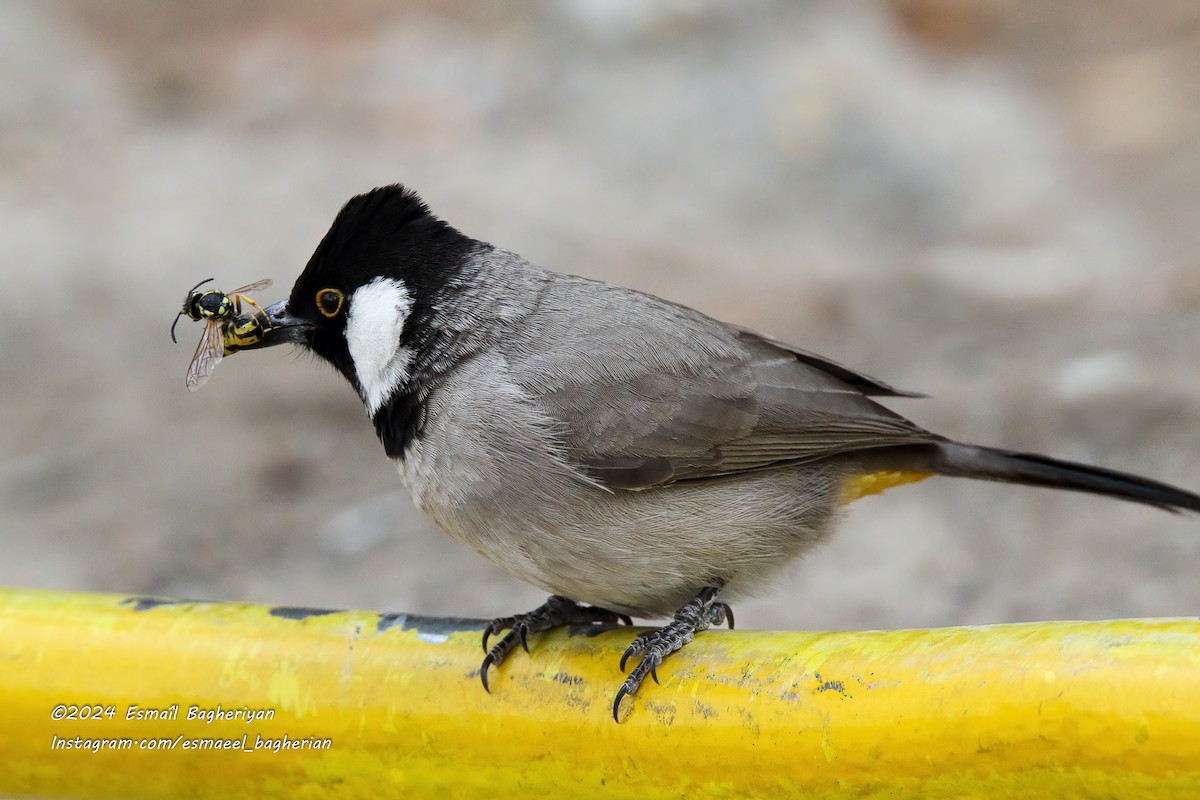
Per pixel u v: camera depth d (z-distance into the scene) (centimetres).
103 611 571
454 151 1873
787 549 696
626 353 669
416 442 653
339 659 543
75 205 1797
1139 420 1133
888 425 710
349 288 665
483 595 1029
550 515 643
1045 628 459
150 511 1197
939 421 1185
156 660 555
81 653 562
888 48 2050
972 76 2036
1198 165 1769
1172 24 2136
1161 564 953
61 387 1442
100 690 559
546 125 1925
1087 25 2166
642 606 684
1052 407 1177
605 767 521
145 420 1377
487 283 673
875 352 1391
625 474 648
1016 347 1345
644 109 1936
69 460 1297
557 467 638
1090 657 439
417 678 536
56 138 1933
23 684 564
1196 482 1014
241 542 1138
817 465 708
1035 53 2106
